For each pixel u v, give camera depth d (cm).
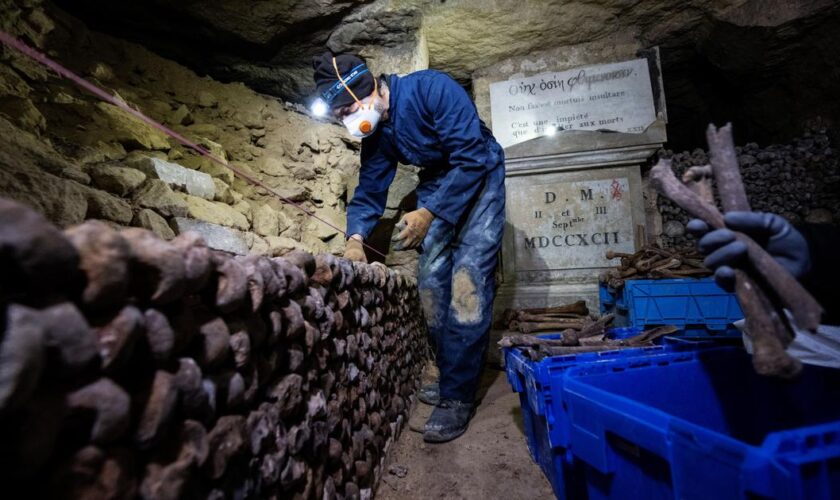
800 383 126
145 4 293
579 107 377
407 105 221
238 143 312
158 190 170
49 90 192
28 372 33
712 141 90
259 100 362
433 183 249
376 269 183
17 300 38
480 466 173
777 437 64
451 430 198
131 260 49
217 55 348
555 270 358
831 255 99
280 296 85
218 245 187
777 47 374
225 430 66
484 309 212
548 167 359
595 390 113
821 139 377
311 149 345
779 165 376
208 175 226
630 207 351
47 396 39
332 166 350
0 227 34
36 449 36
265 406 82
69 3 282
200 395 59
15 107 152
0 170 103
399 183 352
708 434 73
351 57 211
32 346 34
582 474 131
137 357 51
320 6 318
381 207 261
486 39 370
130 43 303
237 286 67
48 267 37
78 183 131
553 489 151
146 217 153
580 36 375
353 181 352
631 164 353
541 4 338
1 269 36
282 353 90
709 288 259
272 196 300
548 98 382
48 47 219
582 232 356
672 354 144
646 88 368
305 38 344
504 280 363
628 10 351
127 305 47
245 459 73
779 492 61
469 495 154
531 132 382
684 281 263
